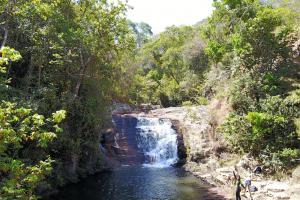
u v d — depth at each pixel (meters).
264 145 22.58
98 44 25.78
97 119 26.50
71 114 25.23
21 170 9.08
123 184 24.30
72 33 24.00
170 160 33.31
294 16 32.34
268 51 26.61
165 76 63.47
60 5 25.06
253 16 33.66
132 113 44.16
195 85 53.97
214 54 36.19
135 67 52.88
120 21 26.25
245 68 28.08
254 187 19.20
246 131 23.62
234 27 35.03
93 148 28.12
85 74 25.84
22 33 22.42
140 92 56.62
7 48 8.05
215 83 35.81
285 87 25.16
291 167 20.38
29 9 20.20
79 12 26.89
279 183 19.30
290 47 27.52
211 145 29.06
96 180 25.58
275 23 26.27
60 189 22.59
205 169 27.53
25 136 9.19
